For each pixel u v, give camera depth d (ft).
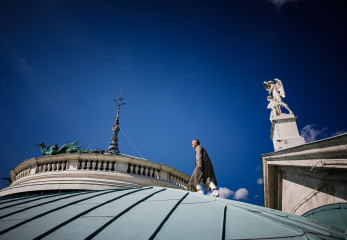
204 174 19.25
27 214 14.28
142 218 12.47
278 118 35.40
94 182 48.57
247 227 11.16
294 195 29.68
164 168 57.57
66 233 10.99
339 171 20.36
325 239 11.71
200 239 9.87
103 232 10.98
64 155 53.57
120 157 53.72
